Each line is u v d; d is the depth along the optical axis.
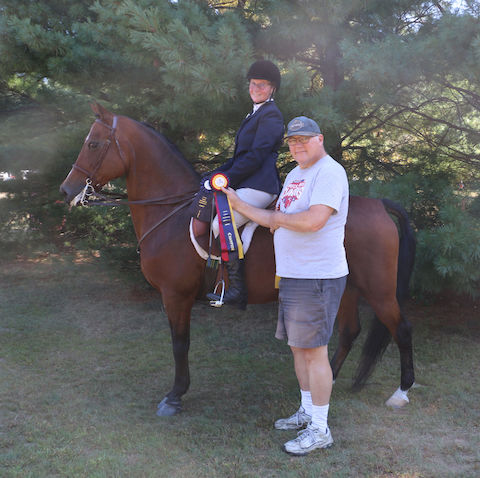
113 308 6.01
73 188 3.24
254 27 4.94
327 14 4.29
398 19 4.91
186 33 3.70
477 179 5.52
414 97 4.91
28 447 2.86
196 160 5.88
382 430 3.06
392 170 5.82
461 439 2.96
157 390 3.72
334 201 2.54
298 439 2.82
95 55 4.81
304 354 2.78
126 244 6.19
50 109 6.48
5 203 6.88
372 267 3.15
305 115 4.11
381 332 3.44
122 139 3.28
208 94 3.76
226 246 2.92
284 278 2.73
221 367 4.20
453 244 3.87
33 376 3.95
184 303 3.33
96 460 2.71
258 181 2.98
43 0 5.60
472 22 3.56
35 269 8.00
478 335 4.98
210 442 2.94
